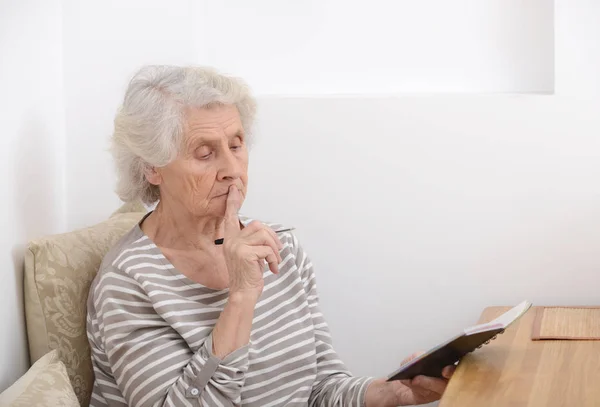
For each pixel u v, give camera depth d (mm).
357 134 2439
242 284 1583
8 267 1737
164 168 1672
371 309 2477
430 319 2447
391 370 2480
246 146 1868
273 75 2678
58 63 2182
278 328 1765
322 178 2465
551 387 1391
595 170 2320
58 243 1790
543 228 2363
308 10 2650
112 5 2270
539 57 2531
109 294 1645
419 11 2600
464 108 2377
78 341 1774
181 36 2338
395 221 2441
